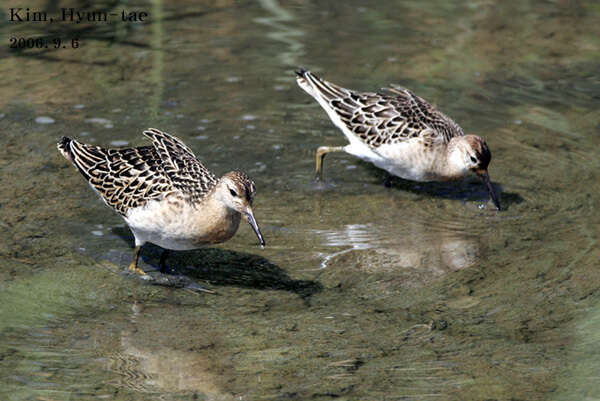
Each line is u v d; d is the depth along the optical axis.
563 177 14.91
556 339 10.33
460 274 12.01
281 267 12.16
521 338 10.37
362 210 14.01
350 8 21.78
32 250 12.12
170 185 11.21
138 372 9.58
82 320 10.59
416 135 14.31
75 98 16.81
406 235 13.19
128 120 16.11
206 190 11.19
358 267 12.20
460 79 18.22
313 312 10.98
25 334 10.21
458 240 13.04
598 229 13.20
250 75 18.19
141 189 11.36
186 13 21.05
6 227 12.65
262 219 13.54
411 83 17.91
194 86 17.64
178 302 11.15
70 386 9.27
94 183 12.03
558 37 20.33
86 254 12.17
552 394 9.23
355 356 9.98
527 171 15.15
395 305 11.19
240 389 9.31
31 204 13.35
